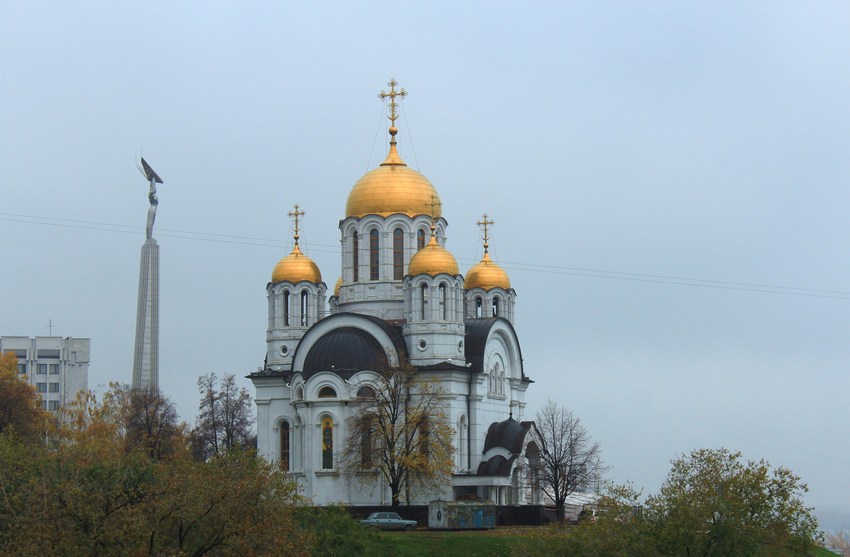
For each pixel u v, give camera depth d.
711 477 91.00
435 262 157.88
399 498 148.38
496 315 180.50
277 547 78.25
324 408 151.00
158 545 76.56
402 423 149.38
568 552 87.69
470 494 150.88
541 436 163.12
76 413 156.25
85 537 74.94
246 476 79.62
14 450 90.75
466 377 158.62
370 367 151.50
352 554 95.25
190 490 76.94
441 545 117.38
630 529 87.62
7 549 75.62
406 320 158.38
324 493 149.88
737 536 87.25
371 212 165.12
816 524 90.94
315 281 168.00
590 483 158.25
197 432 186.12
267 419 160.88
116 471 80.56
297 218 172.12
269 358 166.38
